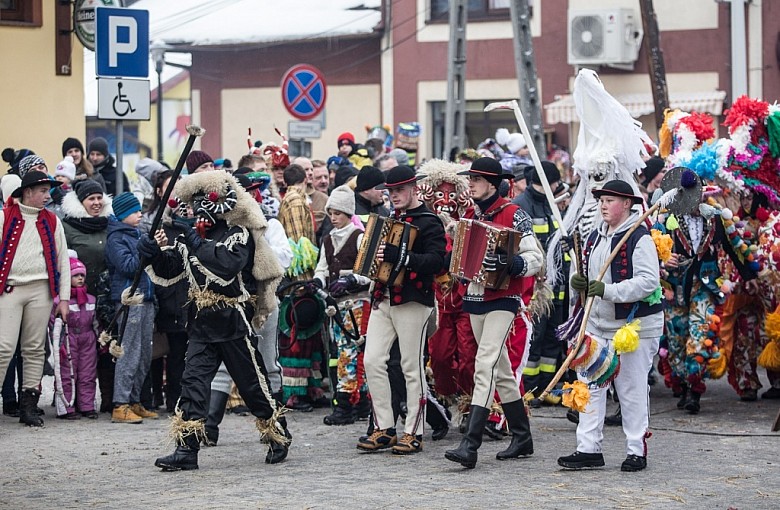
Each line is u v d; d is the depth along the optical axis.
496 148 37.78
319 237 26.56
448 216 20.89
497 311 18.88
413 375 19.95
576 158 22.47
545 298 22.06
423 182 21.08
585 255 18.86
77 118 37.59
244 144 69.69
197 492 17.06
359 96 66.75
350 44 66.69
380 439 20.22
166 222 20.02
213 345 18.73
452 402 21.58
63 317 23.44
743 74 50.38
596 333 18.45
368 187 23.53
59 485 17.69
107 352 24.16
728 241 24.34
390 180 19.75
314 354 25.06
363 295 22.89
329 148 67.56
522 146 37.22
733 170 24.50
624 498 16.62
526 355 20.33
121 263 23.17
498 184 19.56
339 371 23.17
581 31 59.19
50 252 23.06
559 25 61.34
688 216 23.95
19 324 22.89
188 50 69.00
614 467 18.83
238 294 18.70
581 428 18.70
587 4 60.78
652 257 18.17
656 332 18.41
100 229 24.03
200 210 18.67
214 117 70.06
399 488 17.30
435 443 21.05
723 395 26.59
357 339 22.25
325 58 67.31
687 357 24.03
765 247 24.50
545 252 24.98
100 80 26.27
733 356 25.58
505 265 18.53
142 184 29.97
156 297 23.81
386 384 20.20
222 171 18.88
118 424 23.20
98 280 23.84
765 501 16.48
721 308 24.38
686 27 59.28
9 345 22.75
